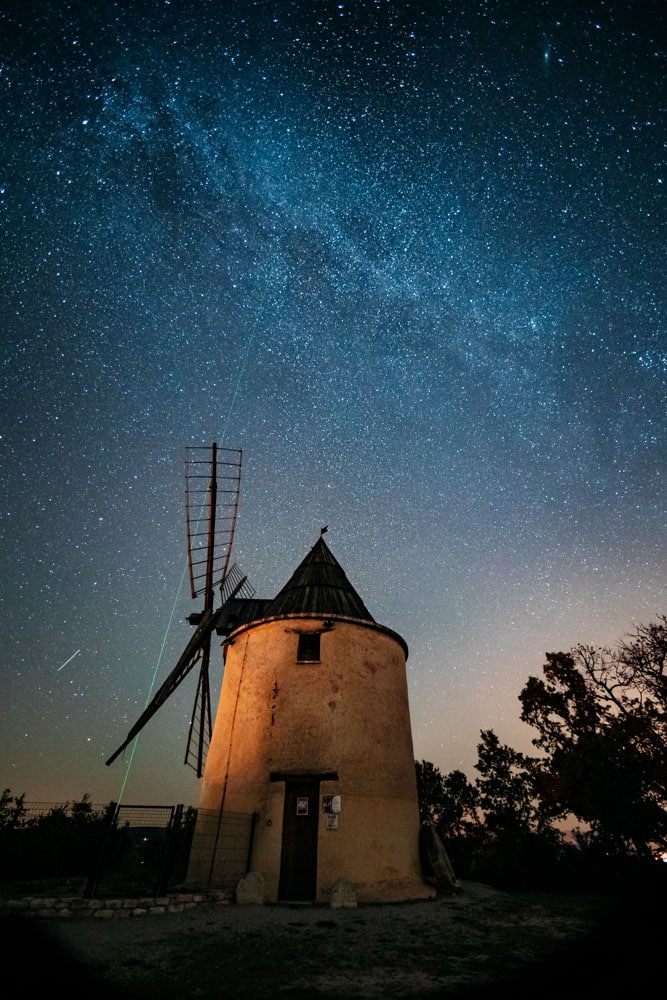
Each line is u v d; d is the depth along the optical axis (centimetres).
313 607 1571
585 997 550
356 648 1449
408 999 555
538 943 792
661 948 703
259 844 1178
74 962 643
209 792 1365
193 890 1146
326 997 564
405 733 1452
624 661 2038
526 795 1931
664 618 2012
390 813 1259
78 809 1501
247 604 1858
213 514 1980
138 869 1285
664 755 1769
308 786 1245
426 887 1259
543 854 1675
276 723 1321
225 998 559
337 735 1291
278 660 1421
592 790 1664
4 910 856
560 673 2083
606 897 1285
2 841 1320
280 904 1067
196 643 1778
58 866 1372
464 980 620
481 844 1836
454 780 2016
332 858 1140
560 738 1991
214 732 1488
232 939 800
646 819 1586
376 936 839
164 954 708
